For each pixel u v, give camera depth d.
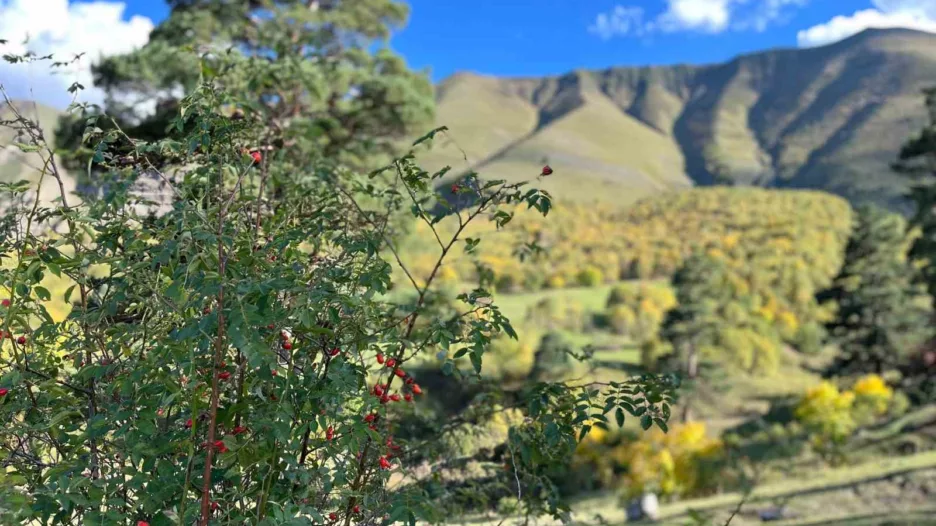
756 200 147.50
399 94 14.12
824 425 27.64
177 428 2.16
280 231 2.40
